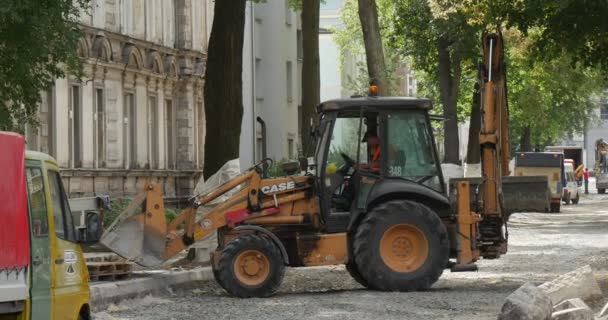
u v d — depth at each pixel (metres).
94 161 48.75
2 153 12.89
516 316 17.59
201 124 61.72
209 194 26.67
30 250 13.40
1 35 25.84
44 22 25.77
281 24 77.62
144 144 54.44
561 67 78.19
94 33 47.97
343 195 26.81
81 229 15.04
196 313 22.34
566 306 18.17
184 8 58.91
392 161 26.91
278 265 25.73
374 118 27.09
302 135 46.50
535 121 86.25
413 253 26.36
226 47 32.12
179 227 29.38
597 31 29.72
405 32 65.75
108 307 23.06
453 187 27.44
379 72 43.00
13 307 12.98
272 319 21.19
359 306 23.09
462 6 41.62
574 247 40.81
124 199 43.34
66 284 14.58
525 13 31.45
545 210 27.70
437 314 21.59
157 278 26.45
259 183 26.73
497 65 28.23
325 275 30.67
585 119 98.88
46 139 44.41
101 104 49.72
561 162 84.00
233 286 25.55
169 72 57.34
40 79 28.17
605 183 131.62
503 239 27.58
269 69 76.56
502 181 27.70
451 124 63.00
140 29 53.78
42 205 14.01
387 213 26.25
